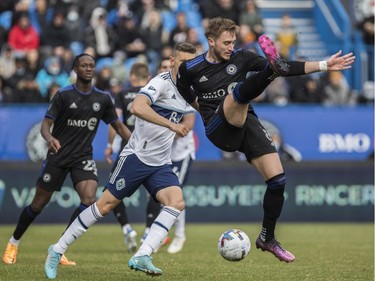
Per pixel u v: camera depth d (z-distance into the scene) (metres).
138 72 31.67
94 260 28.19
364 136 52.84
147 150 22.16
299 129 52.31
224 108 21.12
